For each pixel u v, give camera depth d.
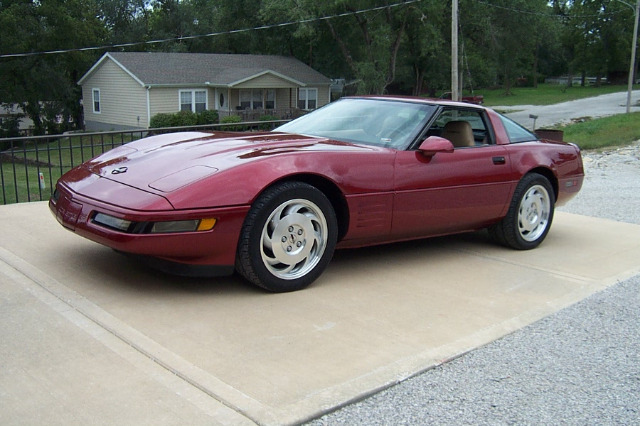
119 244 3.37
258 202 3.63
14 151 6.57
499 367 3.11
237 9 44.38
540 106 46.97
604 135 20.30
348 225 4.11
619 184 10.04
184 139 4.46
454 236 5.81
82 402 2.46
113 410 2.42
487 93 68.00
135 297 3.64
